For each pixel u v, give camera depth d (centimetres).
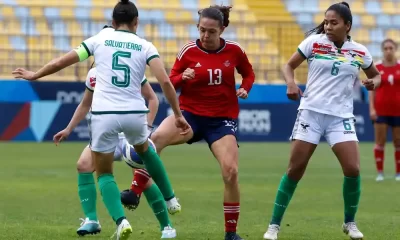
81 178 2553
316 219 3038
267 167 5494
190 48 2492
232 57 2495
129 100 2180
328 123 2459
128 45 2197
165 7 10081
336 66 2438
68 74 8612
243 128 8169
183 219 2998
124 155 2402
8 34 9238
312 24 9606
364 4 10694
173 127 2498
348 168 2445
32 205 3359
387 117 4753
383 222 2948
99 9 9919
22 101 7750
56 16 9769
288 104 8256
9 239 2436
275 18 10188
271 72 9138
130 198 2403
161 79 2186
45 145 7419
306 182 4522
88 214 2534
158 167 2367
